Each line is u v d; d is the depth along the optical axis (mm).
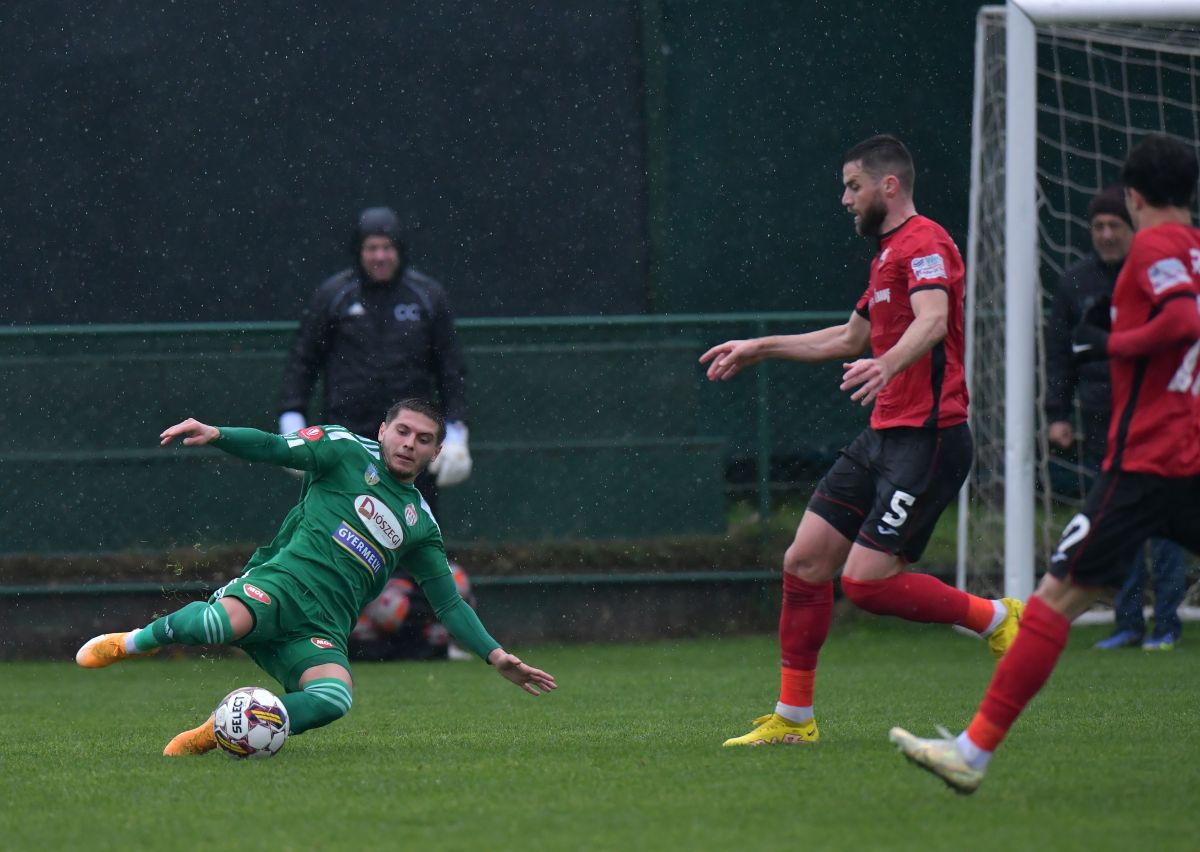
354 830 12234
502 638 33562
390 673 29328
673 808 12984
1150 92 37156
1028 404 29750
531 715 22125
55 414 32781
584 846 11492
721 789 13938
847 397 34344
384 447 18250
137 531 32969
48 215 38781
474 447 33781
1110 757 15727
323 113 39469
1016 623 17969
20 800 14000
